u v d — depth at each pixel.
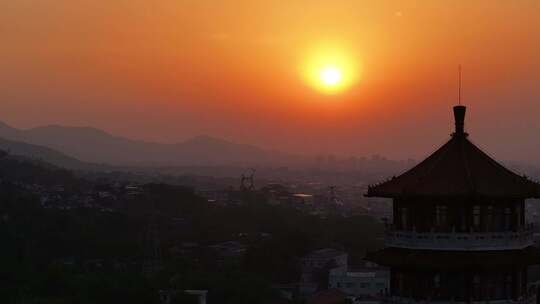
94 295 174.38
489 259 54.81
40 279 183.88
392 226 58.59
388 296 58.44
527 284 60.47
